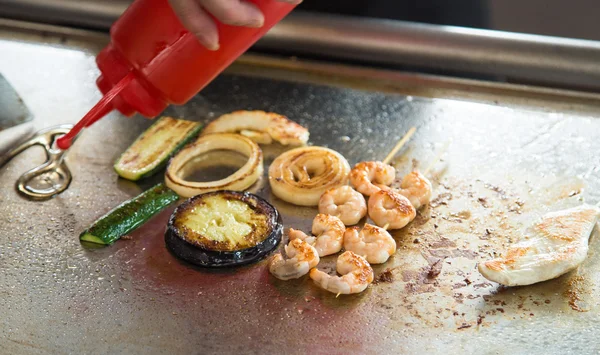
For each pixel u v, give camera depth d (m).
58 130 1.44
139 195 1.26
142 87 1.15
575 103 1.54
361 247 1.12
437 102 1.57
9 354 0.97
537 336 0.99
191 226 1.17
